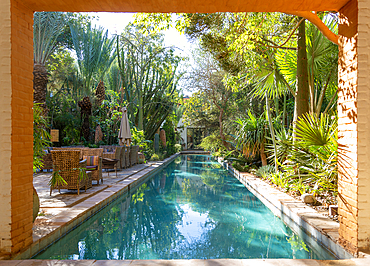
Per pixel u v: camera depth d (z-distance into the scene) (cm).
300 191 525
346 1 278
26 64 290
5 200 262
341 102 298
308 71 636
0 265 237
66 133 1424
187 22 516
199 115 1759
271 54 653
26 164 286
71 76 1858
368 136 267
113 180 740
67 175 527
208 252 310
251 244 338
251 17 512
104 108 1474
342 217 291
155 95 1595
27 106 291
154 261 248
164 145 1944
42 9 298
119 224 417
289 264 241
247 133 891
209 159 1844
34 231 320
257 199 612
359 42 266
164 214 477
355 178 268
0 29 265
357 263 241
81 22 1389
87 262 246
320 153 431
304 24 588
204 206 541
